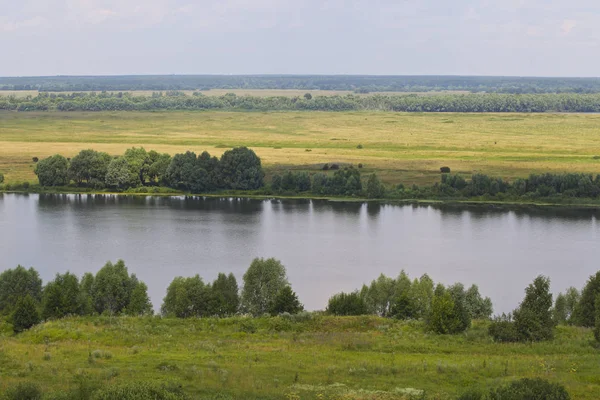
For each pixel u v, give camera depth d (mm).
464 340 59219
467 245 136500
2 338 60375
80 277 109062
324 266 118500
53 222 153625
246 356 52031
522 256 127562
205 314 75500
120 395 38969
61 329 61438
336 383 45219
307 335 61031
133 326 63438
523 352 55344
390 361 51250
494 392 40562
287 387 44375
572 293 81125
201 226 151875
